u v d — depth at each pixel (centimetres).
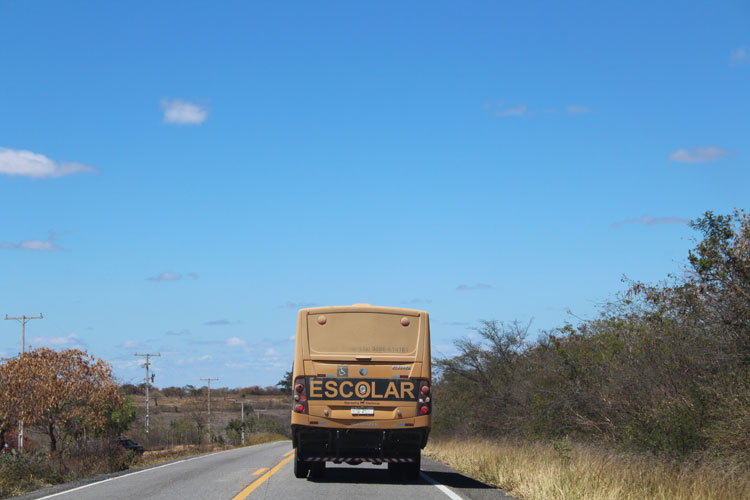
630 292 1698
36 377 3278
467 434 3659
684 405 1580
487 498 1237
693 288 1498
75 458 2120
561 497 1102
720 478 1140
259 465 2031
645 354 1762
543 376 2464
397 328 1473
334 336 1466
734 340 1456
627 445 1731
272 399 16425
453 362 3816
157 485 1467
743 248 1388
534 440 2425
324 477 1593
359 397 1444
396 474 1606
